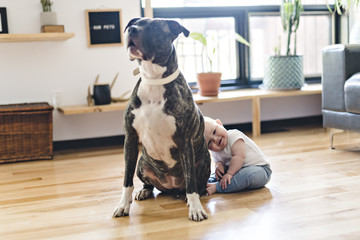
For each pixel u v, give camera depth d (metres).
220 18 3.86
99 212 1.76
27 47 3.21
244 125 3.86
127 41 1.47
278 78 3.61
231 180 1.92
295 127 3.88
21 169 2.69
